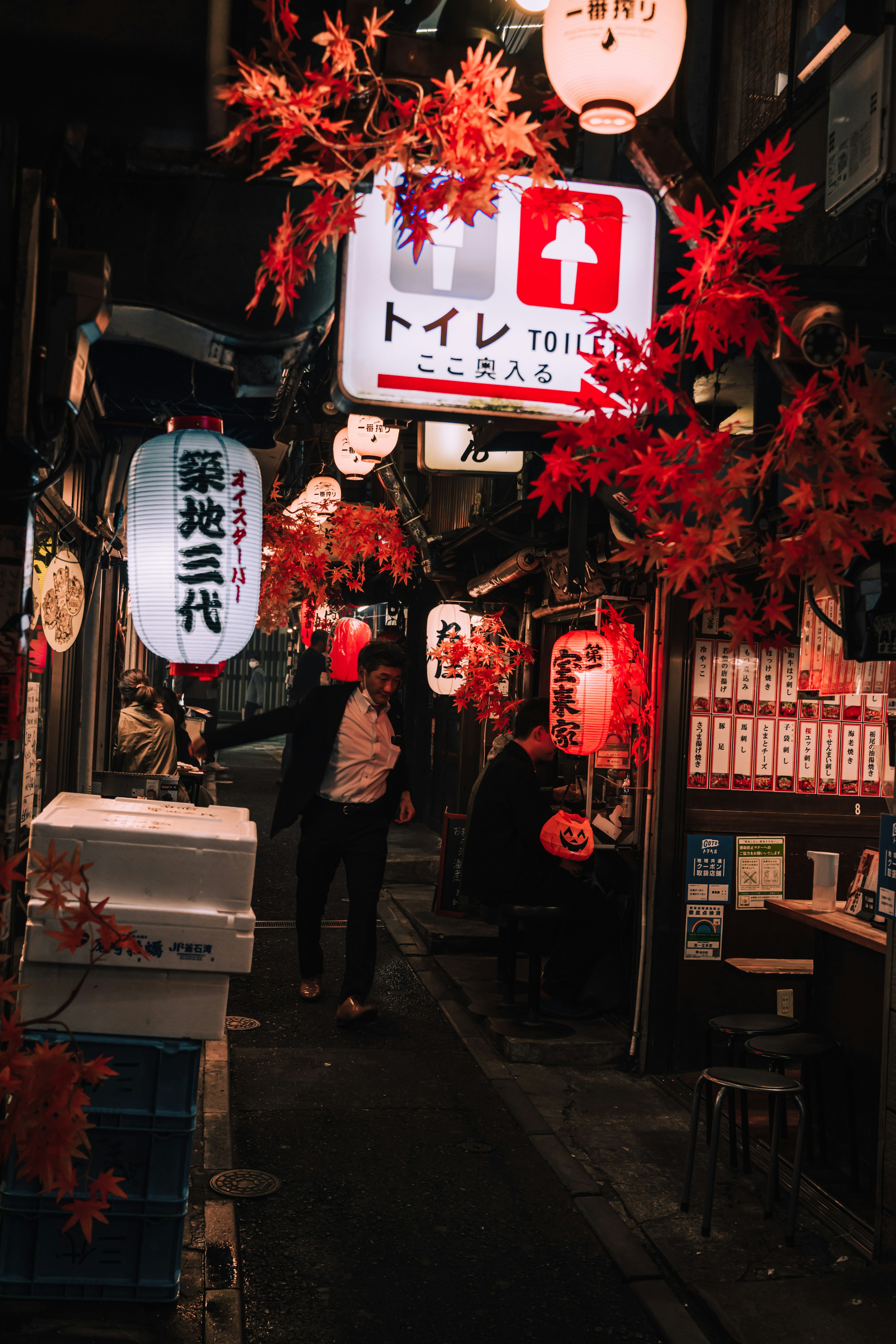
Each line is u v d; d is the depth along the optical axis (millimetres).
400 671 6656
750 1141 5293
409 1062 6137
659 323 3129
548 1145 5074
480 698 9867
